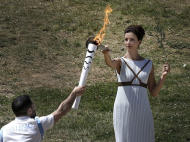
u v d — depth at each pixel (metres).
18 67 36.00
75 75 35.06
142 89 14.69
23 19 47.00
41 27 45.25
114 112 14.94
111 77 34.56
